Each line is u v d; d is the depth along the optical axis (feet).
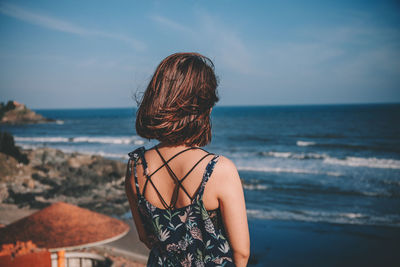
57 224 11.85
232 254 3.38
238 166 88.43
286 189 59.88
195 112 3.29
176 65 3.43
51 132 248.73
